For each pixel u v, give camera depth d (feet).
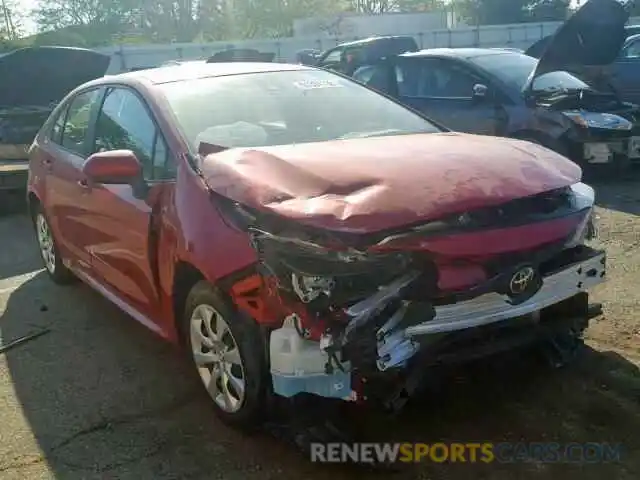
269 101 14.14
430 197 9.77
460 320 9.71
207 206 11.04
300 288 9.38
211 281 10.59
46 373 14.10
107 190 14.02
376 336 9.21
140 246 12.82
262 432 11.37
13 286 19.74
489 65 29.14
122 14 183.62
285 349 9.60
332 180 10.12
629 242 20.13
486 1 171.94
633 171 30.71
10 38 173.58
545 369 12.66
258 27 184.75
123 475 10.59
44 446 11.50
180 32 180.24
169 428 11.76
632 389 11.98
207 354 11.69
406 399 10.04
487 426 11.14
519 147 12.12
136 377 13.66
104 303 17.79
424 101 30.07
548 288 10.49
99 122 15.58
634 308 15.21
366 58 44.09
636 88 36.17
